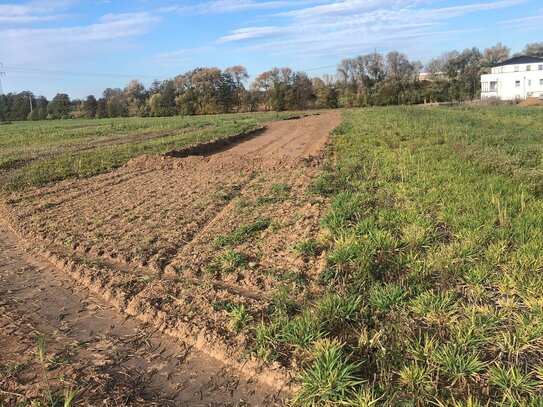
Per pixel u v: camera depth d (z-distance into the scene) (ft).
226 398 11.57
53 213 29.09
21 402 11.30
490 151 38.91
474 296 15.28
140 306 16.16
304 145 68.85
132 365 13.04
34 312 16.34
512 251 18.51
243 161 46.42
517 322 13.46
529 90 259.19
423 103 251.19
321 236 21.48
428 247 19.71
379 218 23.66
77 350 13.82
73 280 18.99
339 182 34.06
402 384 11.21
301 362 12.42
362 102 257.14
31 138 94.02
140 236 23.71
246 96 274.77
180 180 39.32
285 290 16.38
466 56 313.73
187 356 13.44
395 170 36.06
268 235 23.08
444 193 27.43
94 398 11.51
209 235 23.53
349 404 10.62
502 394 10.80
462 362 11.41
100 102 279.08
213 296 16.57
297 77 272.92
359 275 17.10
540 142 50.42
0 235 25.64
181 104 262.67
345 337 13.38
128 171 44.73
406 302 14.94
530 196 25.68
